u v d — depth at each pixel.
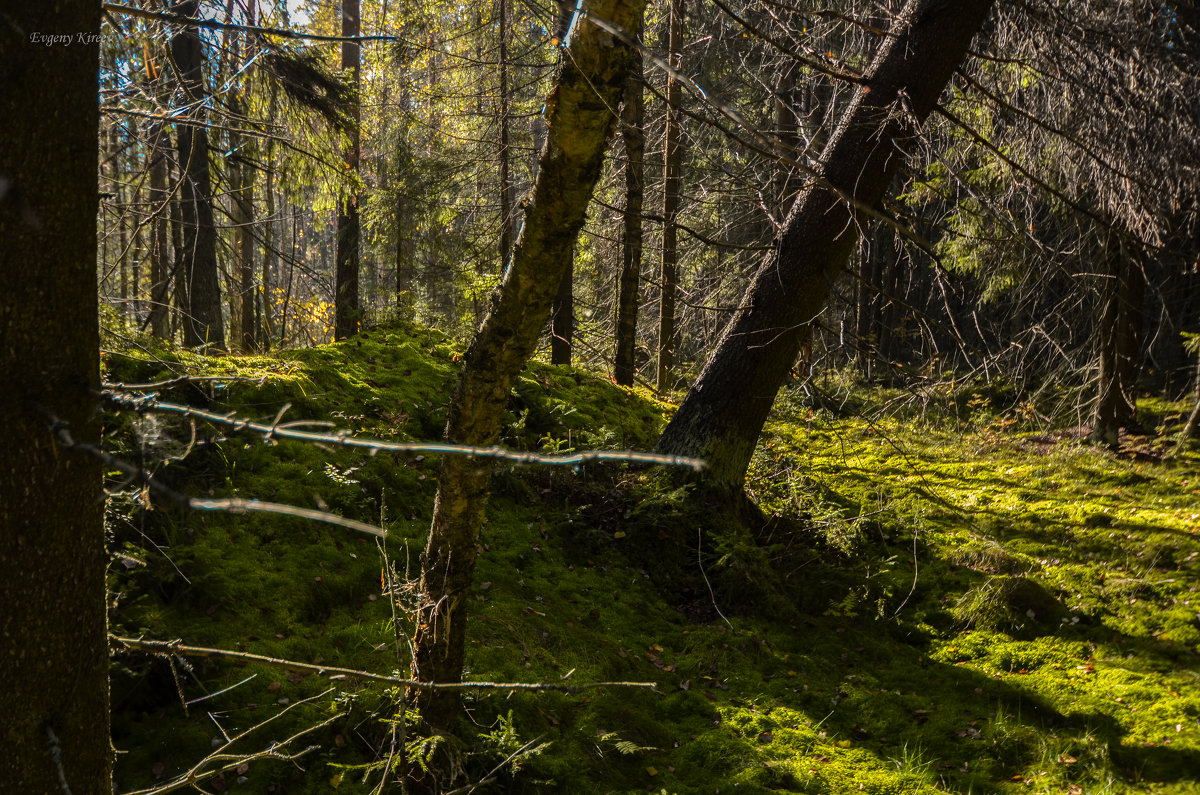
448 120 11.72
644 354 12.57
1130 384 11.20
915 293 17.08
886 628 5.64
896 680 4.99
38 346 1.30
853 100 6.09
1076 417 11.51
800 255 6.07
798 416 10.44
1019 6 5.98
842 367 14.80
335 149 7.86
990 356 6.03
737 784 3.76
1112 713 4.61
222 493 4.61
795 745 4.15
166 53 2.68
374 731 3.44
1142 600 6.02
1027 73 7.17
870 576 6.02
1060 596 6.07
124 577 3.79
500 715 3.74
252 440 5.11
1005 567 6.42
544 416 6.95
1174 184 7.48
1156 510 7.89
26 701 1.39
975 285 10.12
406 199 10.89
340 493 5.09
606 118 2.18
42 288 1.29
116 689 3.28
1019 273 7.98
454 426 2.82
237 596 4.06
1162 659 5.23
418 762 3.19
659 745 4.04
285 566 4.42
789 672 4.86
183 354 5.32
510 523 5.68
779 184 9.48
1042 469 9.39
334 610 4.32
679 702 4.40
